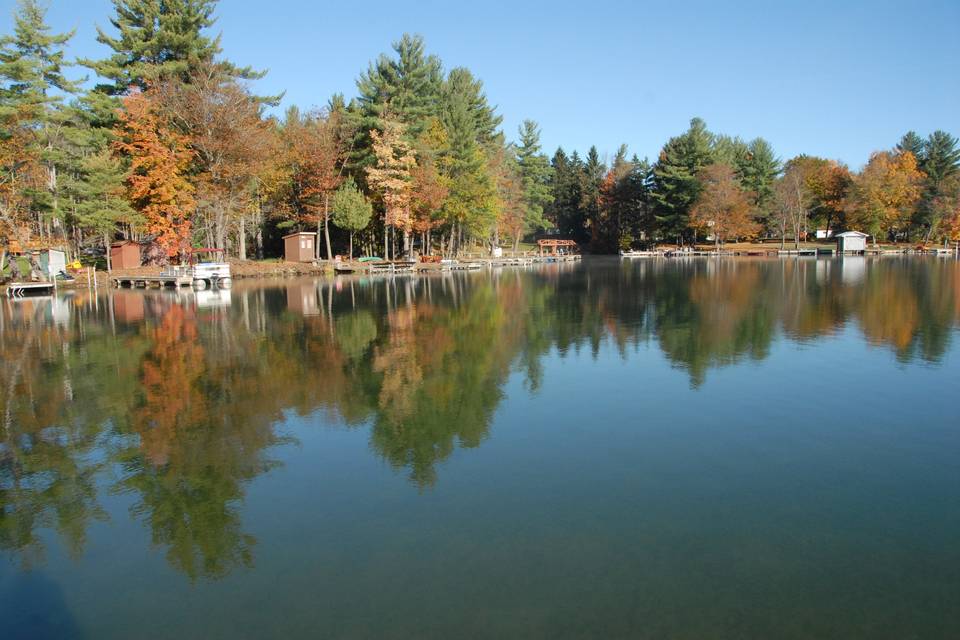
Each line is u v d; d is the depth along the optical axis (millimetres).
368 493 7438
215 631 4926
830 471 7828
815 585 5359
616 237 96250
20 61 34094
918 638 4660
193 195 44031
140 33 41688
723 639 4656
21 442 9633
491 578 5547
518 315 23234
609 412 10453
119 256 43406
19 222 37969
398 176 52781
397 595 5324
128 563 6059
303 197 52688
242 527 6680
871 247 76250
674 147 85438
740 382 12320
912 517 6574
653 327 19484
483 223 65750
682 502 7012
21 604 5438
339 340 17906
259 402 11469
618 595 5238
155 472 8312
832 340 16547
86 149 44031
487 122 77125
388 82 55344
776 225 85250
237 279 43562
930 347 15438
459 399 11445
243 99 42875
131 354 16234
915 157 94250
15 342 18406
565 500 7113
